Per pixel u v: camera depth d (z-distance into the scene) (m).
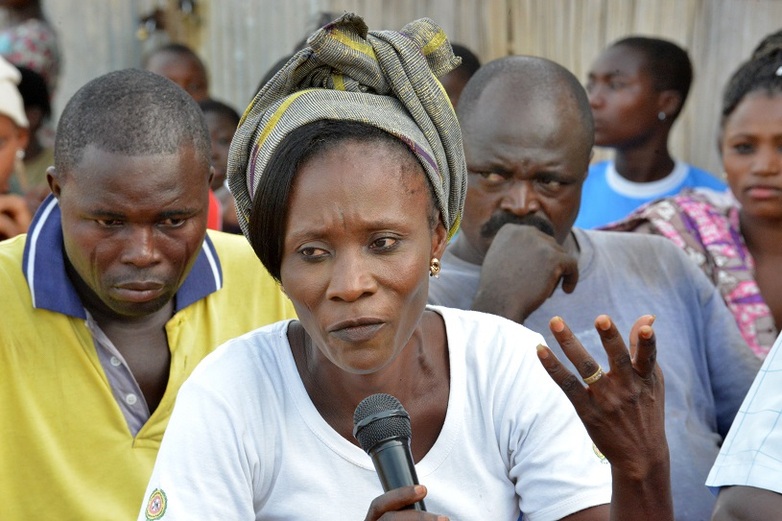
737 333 3.80
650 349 1.94
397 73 2.20
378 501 1.83
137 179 2.83
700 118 6.14
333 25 2.17
